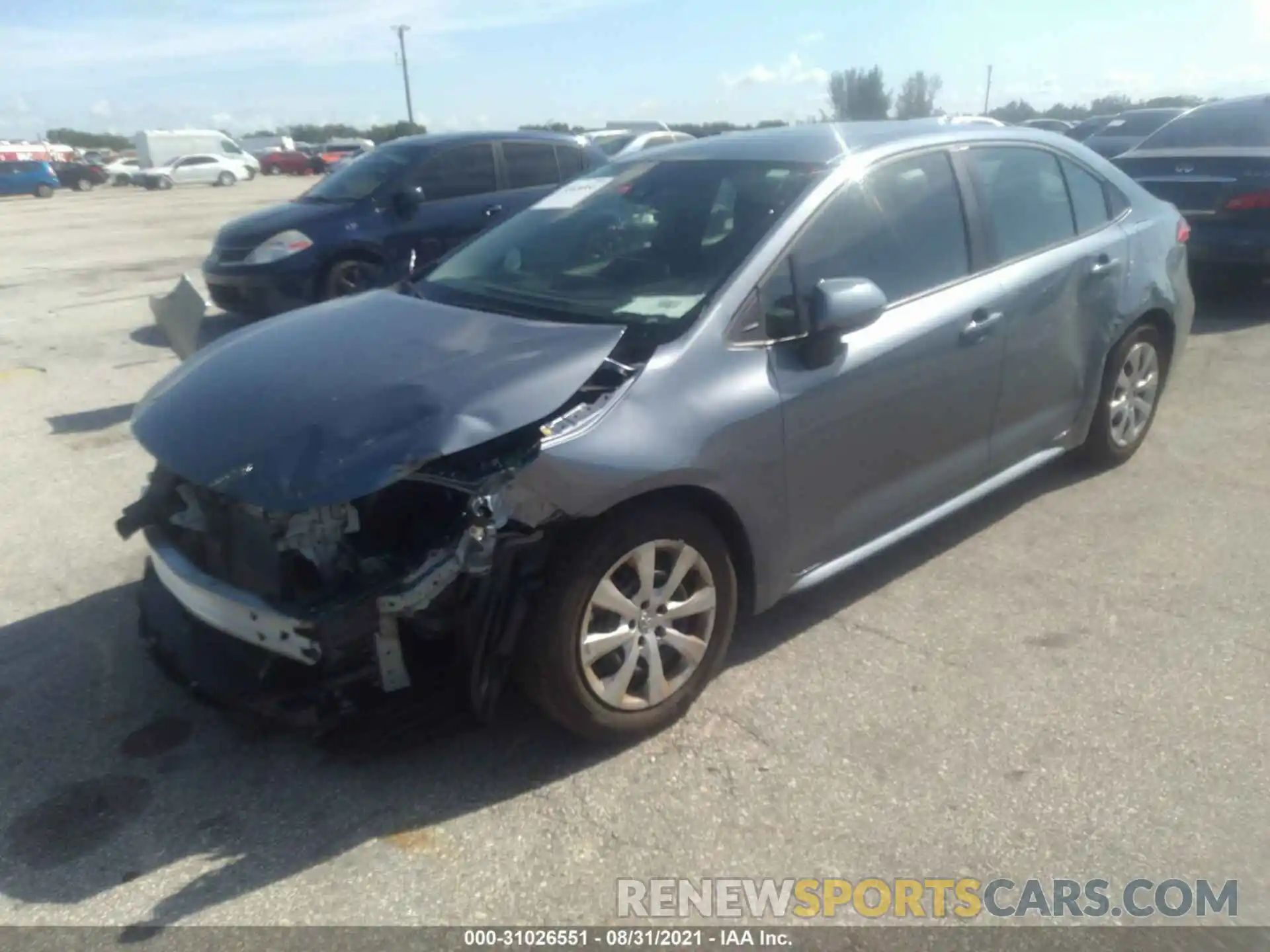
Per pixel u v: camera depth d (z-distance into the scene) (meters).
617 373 3.21
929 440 3.96
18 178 39.09
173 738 3.40
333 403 2.98
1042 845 2.81
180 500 3.40
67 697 3.64
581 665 3.07
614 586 3.11
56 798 3.12
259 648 3.12
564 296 3.72
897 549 4.56
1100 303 4.69
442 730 3.34
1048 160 4.66
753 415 3.29
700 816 2.96
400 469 2.71
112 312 10.84
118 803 3.09
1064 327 4.49
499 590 2.90
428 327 3.47
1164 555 4.42
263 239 8.53
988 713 3.38
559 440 2.92
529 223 4.37
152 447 3.16
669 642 3.28
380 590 2.80
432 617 2.96
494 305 3.81
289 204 9.27
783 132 4.36
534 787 3.11
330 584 2.85
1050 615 3.97
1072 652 3.72
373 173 9.15
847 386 3.56
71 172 44.22
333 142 60.47
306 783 3.16
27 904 2.71
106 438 6.45
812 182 3.73
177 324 6.12
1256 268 8.09
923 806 2.97
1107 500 4.96
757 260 3.48
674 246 3.72
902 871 2.75
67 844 2.93
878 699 3.47
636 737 3.28
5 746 3.38
